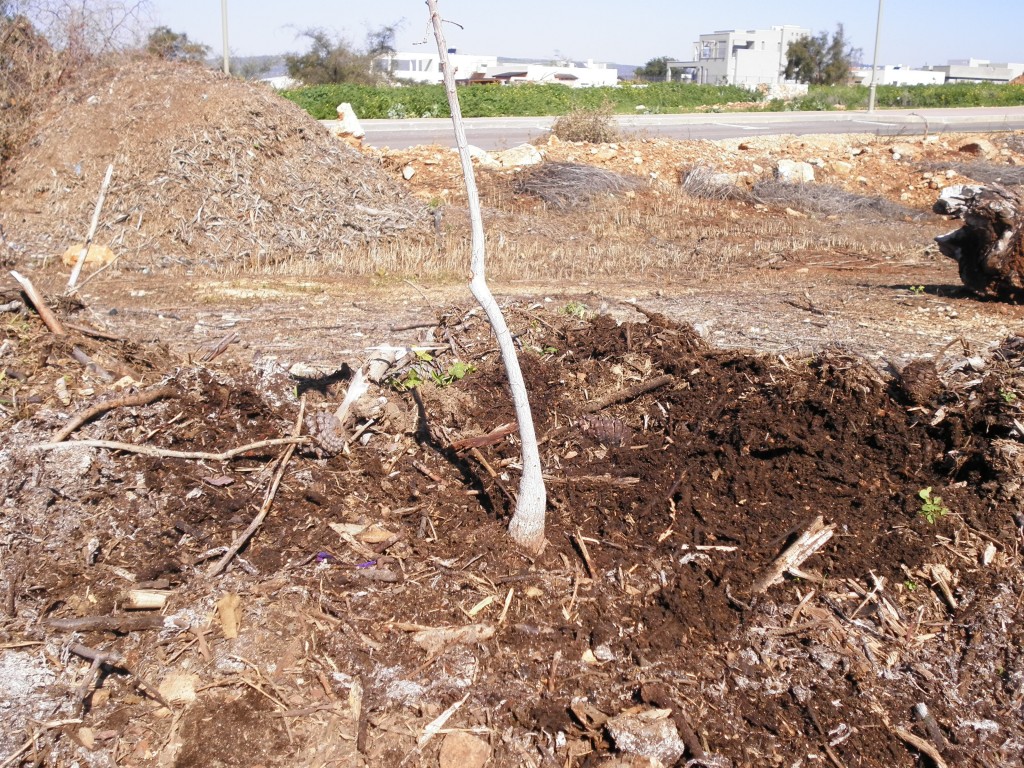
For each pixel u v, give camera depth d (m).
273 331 6.62
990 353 5.76
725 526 4.18
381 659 3.39
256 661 3.35
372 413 4.87
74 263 8.68
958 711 3.34
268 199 9.73
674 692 3.34
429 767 3.02
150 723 3.10
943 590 3.84
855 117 27.92
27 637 3.38
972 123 25.19
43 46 11.50
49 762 2.96
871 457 4.60
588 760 3.07
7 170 10.23
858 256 10.04
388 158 13.69
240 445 4.55
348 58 34.62
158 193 9.34
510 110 29.20
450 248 9.83
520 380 3.66
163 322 6.86
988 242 7.46
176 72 10.71
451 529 4.10
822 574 3.92
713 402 5.02
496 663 3.42
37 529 3.83
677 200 13.01
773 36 71.06
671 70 74.06
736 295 7.98
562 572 3.87
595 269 9.22
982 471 4.41
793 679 3.43
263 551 3.89
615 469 4.58
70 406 4.56
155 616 3.48
